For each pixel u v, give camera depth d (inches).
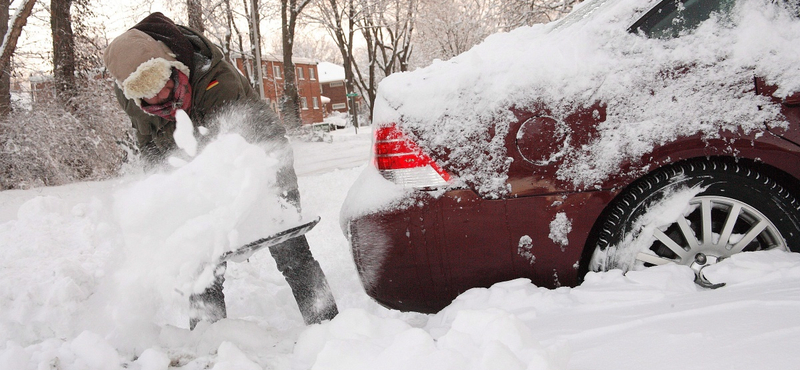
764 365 57.4
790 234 92.4
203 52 104.1
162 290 84.7
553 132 93.4
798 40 89.8
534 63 95.8
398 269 97.2
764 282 82.4
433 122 95.8
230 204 84.4
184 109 101.1
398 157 96.4
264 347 84.0
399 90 99.2
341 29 1350.9
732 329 66.1
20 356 71.6
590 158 92.7
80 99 541.3
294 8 1090.7
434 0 1334.9
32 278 139.7
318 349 77.7
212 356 76.2
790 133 88.6
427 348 61.9
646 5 96.3
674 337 66.9
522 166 93.9
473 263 95.7
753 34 91.0
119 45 95.5
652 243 96.4
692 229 96.9
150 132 109.3
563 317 82.0
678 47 93.0
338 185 281.7
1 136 470.0
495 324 64.9
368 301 135.2
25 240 180.9
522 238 94.5
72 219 209.0
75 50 606.5
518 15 670.5
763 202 92.7
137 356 79.7
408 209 95.4
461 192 94.7
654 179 94.2
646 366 62.0
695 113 90.7
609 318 77.9
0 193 373.4
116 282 85.9
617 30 95.7
